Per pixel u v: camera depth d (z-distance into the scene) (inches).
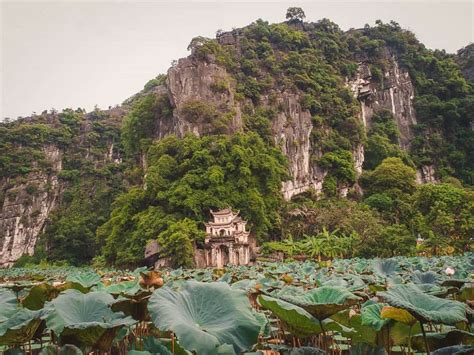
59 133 3900.1
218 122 2501.2
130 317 165.5
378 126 3486.7
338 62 3592.5
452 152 3540.8
